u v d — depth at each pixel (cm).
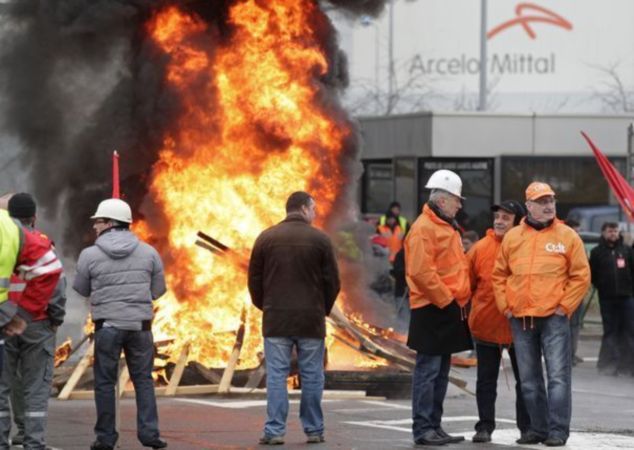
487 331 2617
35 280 2288
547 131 7600
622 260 4206
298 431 2712
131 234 2455
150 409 2430
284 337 2525
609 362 4234
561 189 7456
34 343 2348
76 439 2575
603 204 7469
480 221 7525
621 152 7625
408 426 2784
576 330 4528
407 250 2536
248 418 2864
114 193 2575
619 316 4212
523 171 7425
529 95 17712
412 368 3325
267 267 2547
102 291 2414
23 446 2392
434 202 2547
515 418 2975
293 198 2577
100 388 2416
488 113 7538
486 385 2617
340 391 3241
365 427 2764
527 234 2567
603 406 3272
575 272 2547
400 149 7906
